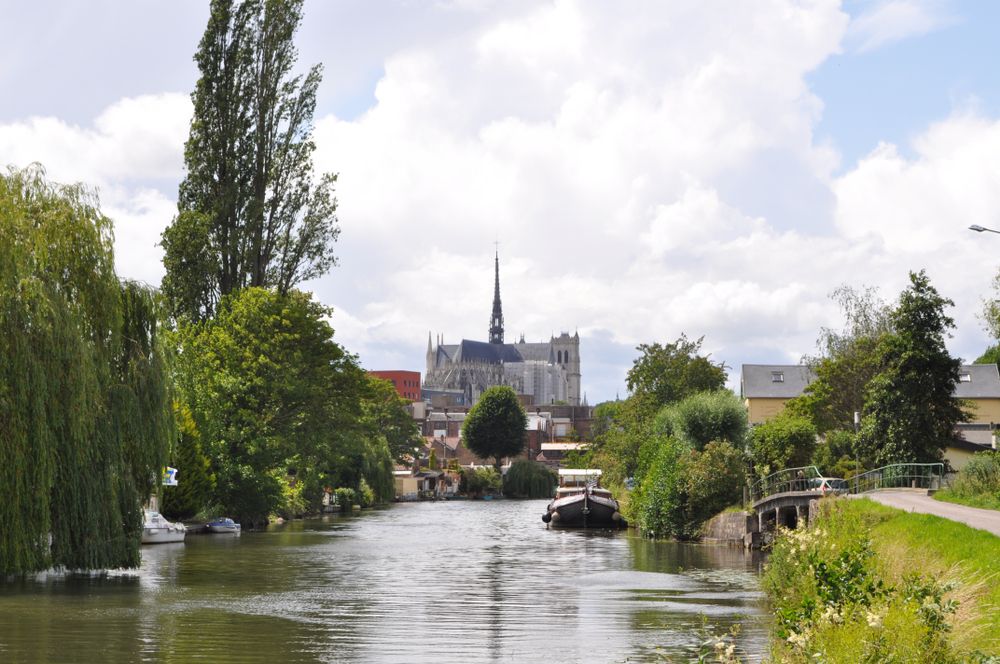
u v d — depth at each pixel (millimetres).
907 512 38312
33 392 33281
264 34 75875
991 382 98500
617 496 101375
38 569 33656
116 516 35938
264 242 76250
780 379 106625
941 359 66500
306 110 76625
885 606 17125
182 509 69125
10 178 35938
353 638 26859
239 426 73688
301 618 30328
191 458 69250
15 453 32688
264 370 73062
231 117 75125
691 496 64875
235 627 28484
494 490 187750
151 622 29031
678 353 97312
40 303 34031
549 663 23594
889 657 15367
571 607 32938
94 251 36625
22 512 33062
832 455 74312
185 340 71188
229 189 74562
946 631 16141
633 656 24469
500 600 34938
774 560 31469
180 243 72375
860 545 24219
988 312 68562
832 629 16406
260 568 46031
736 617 30672
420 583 40375
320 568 46469
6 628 27578
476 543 64375
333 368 76500
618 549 58562
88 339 36406
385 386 171625
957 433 77188
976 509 40344
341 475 131750
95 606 31844
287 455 74938
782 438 68312
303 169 76625
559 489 91625
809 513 50938
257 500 76312
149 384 37844
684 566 47688
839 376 87500
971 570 25844
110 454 36125
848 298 99312
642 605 33500
